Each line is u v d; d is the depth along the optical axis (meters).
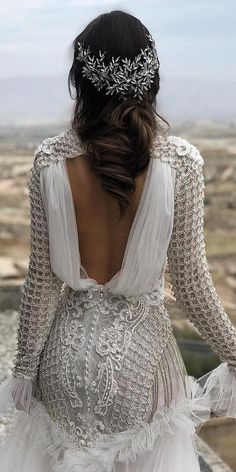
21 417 1.69
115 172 1.35
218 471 2.67
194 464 1.60
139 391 1.50
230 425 2.99
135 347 1.50
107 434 1.51
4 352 4.16
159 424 1.53
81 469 1.51
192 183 1.43
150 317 1.54
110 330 1.49
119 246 1.48
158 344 1.55
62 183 1.45
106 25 1.39
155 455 1.55
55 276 1.59
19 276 5.58
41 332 1.61
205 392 1.65
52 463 1.59
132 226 1.44
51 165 1.46
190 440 1.62
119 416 1.50
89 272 1.52
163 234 1.43
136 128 1.37
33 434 1.63
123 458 1.52
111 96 1.40
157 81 1.47
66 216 1.46
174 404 1.56
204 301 1.52
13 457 1.65
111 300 1.52
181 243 1.47
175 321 4.08
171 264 1.51
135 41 1.38
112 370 1.47
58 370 1.51
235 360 1.59
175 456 1.56
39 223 1.53
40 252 1.55
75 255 1.49
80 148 1.44
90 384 1.48
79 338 1.50
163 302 1.59
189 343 3.97
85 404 1.49
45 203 1.49
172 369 1.58
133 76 1.38
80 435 1.52
